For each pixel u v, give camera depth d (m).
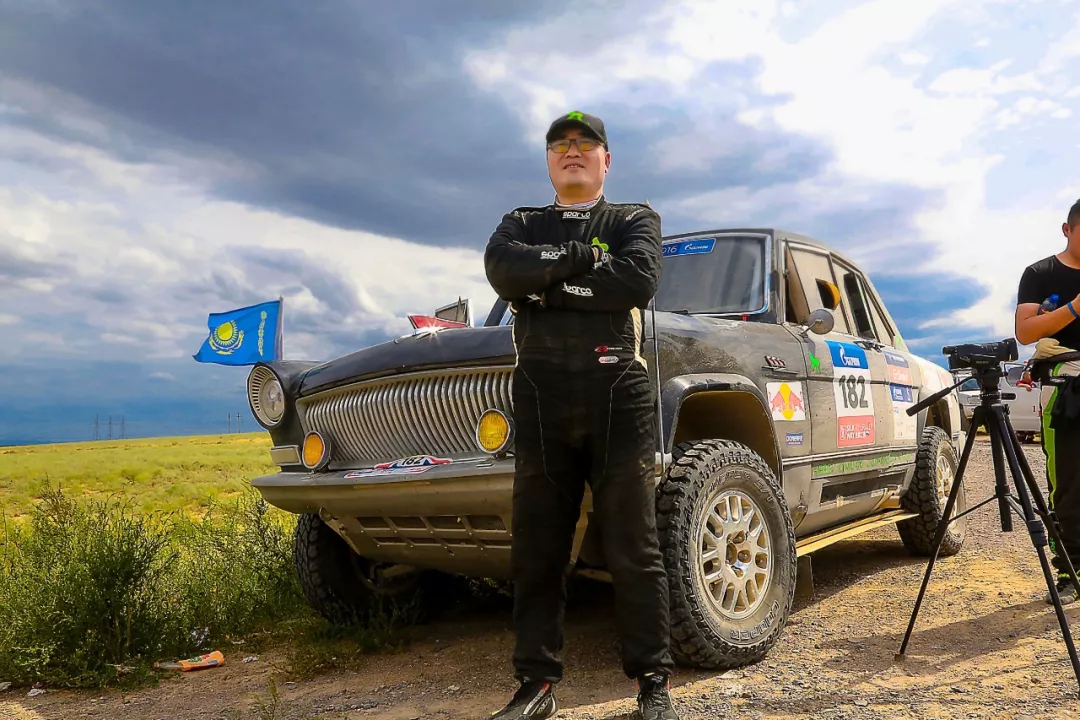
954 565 5.50
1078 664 2.79
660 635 2.74
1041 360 4.25
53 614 4.07
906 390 5.74
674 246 4.89
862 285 5.91
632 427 2.72
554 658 2.78
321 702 3.33
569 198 2.98
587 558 3.36
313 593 4.44
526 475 2.75
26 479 24.30
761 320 4.37
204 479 22.88
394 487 3.39
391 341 3.75
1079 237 4.11
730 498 3.49
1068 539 4.21
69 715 3.42
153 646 4.23
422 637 4.39
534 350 2.72
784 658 3.47
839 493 4.73
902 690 2.96
